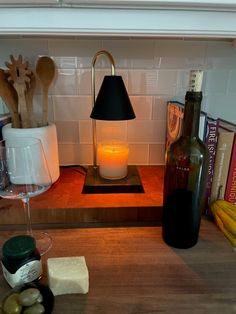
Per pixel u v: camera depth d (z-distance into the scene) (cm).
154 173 81
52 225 62
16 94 66
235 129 65
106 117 61
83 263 45
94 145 78
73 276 41
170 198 53
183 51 76
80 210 61
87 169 81
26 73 65
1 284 44
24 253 42
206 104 82
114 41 74
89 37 73
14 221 61
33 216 61
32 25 48
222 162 63
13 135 62
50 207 61
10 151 58
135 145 85
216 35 51
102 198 65
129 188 68
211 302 41
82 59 75
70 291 42
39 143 60
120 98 62
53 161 70
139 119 82
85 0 45
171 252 52
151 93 80
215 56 77
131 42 74
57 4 46
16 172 59
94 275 46
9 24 47
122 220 62
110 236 57
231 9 47
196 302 41
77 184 72
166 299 42
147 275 46
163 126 83
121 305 40
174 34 50
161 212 62
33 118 68
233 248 55
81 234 58
